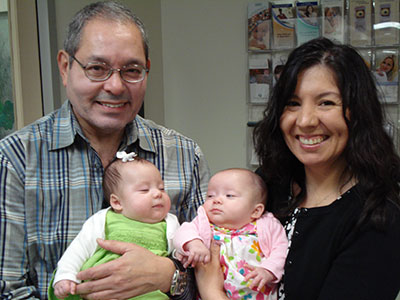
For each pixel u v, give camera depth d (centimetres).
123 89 135
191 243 134
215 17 317
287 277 124
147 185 140
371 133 117
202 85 329
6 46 189
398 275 111
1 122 187
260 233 137
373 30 273
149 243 137
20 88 196
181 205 162
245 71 315
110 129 142
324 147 120
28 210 134
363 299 111
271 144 138
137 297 133
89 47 132
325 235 120
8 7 188
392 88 273
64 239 137
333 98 116
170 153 163
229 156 329
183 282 135
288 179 142
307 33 287
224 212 141
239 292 132
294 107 124
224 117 326
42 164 139
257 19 298
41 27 203
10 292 126
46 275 136
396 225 112
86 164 145
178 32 329
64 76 144
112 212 141
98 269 122
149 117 311
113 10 137
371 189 116
